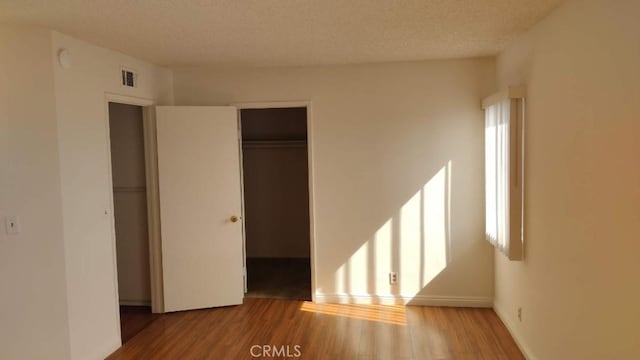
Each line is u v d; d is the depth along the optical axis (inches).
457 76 183.2
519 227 141.9
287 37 141.3
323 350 151.0
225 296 193.5
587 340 98.0
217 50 157.9
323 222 194.2
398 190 189.2
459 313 181.6
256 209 275.6
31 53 126.9
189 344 158.2
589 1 95.0
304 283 224.7
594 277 94.1
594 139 93.0
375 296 193.8
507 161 142.9
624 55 81.1
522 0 106.9
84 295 139.8
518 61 145.3
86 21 120.0
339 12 116.1
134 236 194.7
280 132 269.0
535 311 131.6
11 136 128.6
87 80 142.1
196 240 189.5
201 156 187.9
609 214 87.4
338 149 191.2
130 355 150.5
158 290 189.2
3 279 131.0
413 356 145.3
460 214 186.5
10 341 132.1
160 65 184.9
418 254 190.1
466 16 120.8
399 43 152.2
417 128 186.7
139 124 189.5
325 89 190.4
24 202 129.4
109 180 152.1
